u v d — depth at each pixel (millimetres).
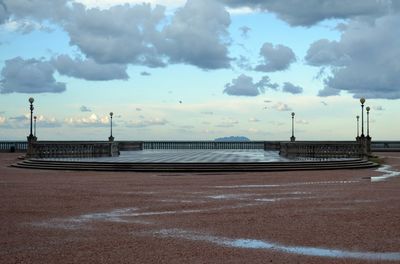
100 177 29469
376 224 14328
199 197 20375
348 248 11508
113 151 50594
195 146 74188
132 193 21656
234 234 13047
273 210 16969
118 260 10383
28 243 11945
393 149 72375
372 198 20000
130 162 35938
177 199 19766
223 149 74000
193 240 12328
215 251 11203
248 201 19203
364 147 45469
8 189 23000
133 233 13172
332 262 10312
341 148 45656
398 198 20000
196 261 10328
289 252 11148
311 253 11062
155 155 50438
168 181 27016
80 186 24375
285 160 39344
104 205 18141
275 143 67125
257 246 11703
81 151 47906
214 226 14141
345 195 20969
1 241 12156
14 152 63594
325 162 36750
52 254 10867
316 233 13133
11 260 10359
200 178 28828
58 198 19984
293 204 18375
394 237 12609
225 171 33562
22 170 35125
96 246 11633
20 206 17844
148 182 26422
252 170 33938
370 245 11781
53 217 15602
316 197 20344
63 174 31656
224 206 17906
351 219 15164
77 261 10297
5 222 14719
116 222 14781
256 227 13977
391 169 36500
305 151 46656
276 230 13547
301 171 34156
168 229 13719
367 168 37531
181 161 37562
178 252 11094
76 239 12398
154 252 11078
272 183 25938
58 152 46531
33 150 44812
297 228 13812
